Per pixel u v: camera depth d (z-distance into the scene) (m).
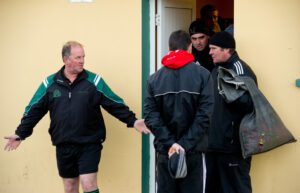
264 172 18.02
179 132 15.09
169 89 15.09
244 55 18.03
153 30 20.30
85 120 17.47
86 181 17.50
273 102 17.67
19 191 21.28
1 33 20.98
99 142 17.91
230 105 17.09
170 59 15.09
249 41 17.94
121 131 20.00
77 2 20.17
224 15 29.61
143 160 19.92
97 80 17.80
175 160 14.46
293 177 17.64
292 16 17.33
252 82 16.66
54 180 20.80
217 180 18.11
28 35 20.73
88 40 20.12
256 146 16.39
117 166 20.11
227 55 17.23
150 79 15.58
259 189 18.12
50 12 20.47
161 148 15.43
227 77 16.73
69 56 17.14
